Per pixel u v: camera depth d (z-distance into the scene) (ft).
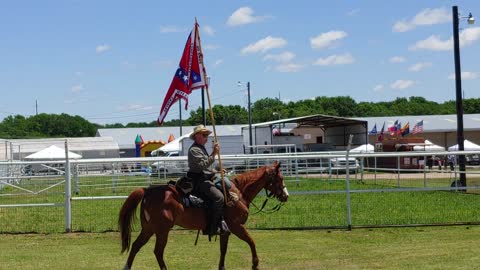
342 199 72.90
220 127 270.46
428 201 70.23
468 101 406.00
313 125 197.47
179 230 49.19
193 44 35.96
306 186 90.43
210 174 32.27
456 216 56.59
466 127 226.79
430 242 42.50
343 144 195.72
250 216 57.67
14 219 57.16
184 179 31.78
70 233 48.98
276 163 35.60
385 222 53.16
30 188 95.50
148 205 30.91
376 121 242.17
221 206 31.73
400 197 74.84
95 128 449.48
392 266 34.12
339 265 34.83
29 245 43.45
